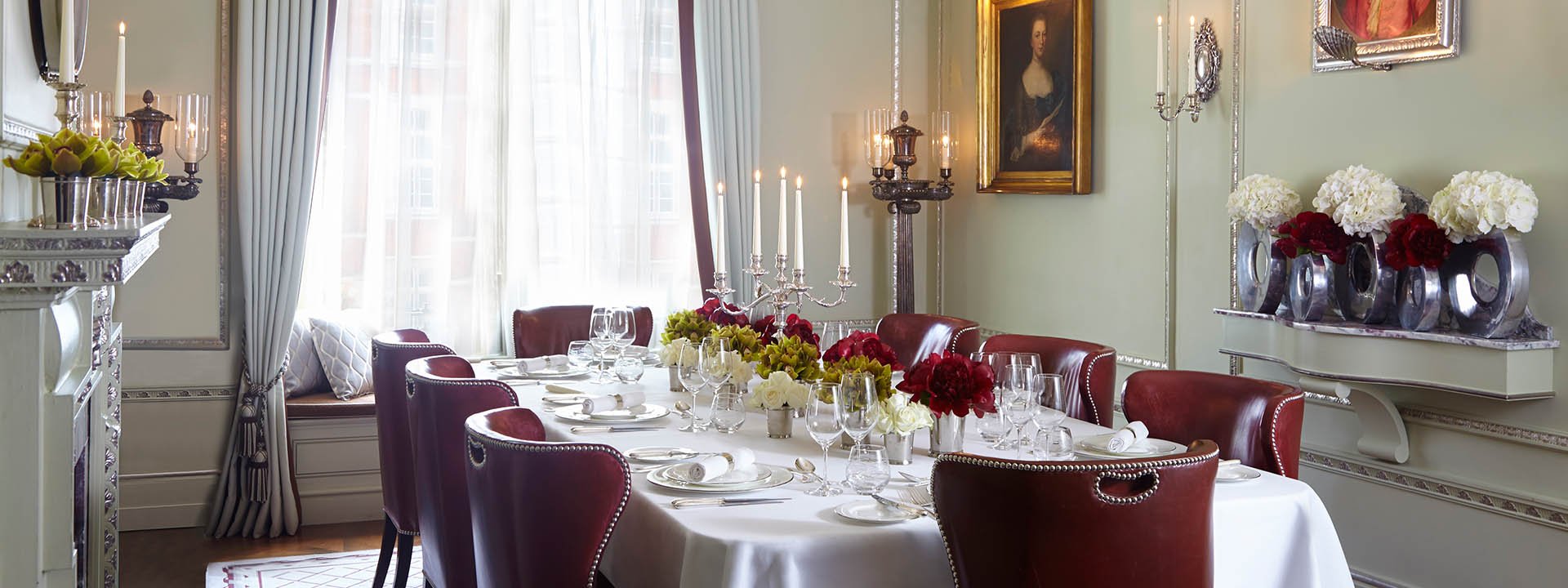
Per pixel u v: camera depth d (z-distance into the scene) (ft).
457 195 18.78
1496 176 11.37
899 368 15.55
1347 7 13.48
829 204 21.03
